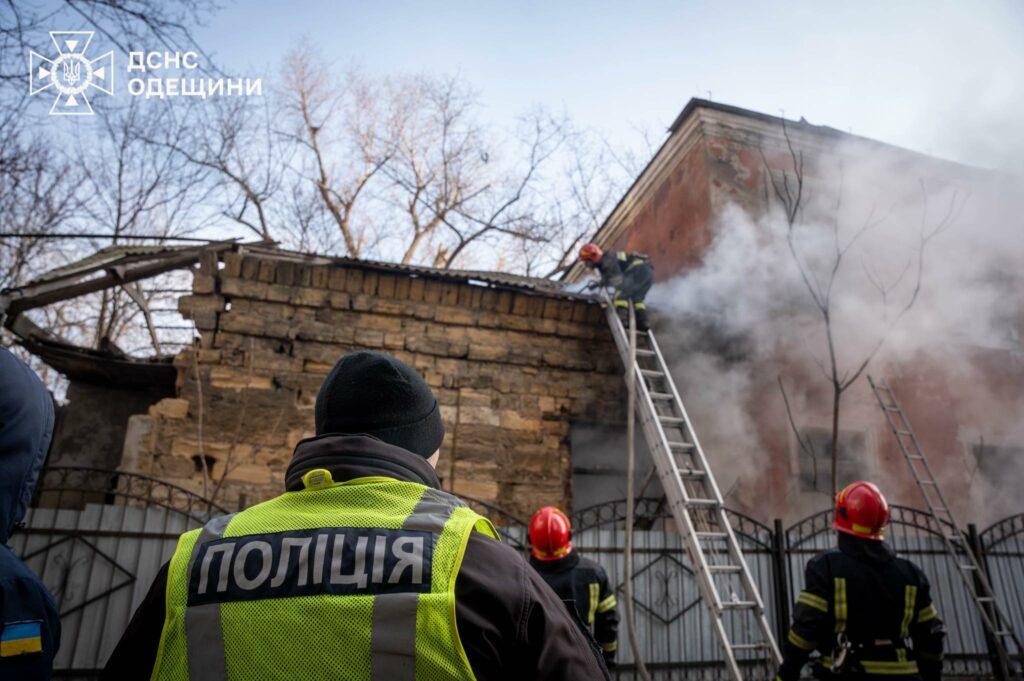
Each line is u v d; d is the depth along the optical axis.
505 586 1.17
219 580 1.16
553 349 9.31
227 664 1.09
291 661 1.07
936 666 3.35
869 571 3.30
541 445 8.91
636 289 8.62
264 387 8.12
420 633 1.09
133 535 5.36
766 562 6.52
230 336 8.22
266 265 8.39
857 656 3.23
